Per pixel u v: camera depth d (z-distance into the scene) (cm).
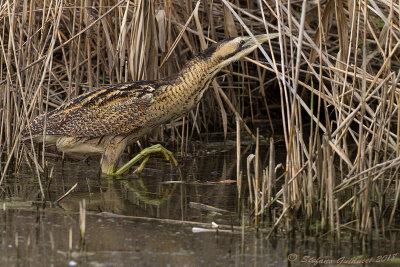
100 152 1068
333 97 929
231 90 1469
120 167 1129
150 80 1097
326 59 936
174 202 876
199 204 854
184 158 1222
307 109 864
